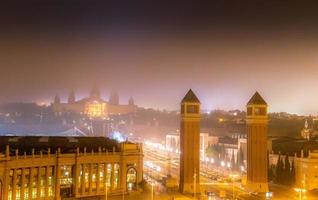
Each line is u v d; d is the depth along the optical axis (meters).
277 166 193.62
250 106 178.25
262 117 177.12
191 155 169.38
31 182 141.00
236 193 169.00
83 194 155.50
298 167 182.75
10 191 134.62
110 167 163.62
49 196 147.25
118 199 152.25
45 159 145.75
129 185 167.88
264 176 174.62
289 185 185.50
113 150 164.50
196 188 167.50
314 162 176.88
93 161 158.50
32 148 152.50
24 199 138.88
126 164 166.25
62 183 151.75
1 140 157.38
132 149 168.25
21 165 137.25
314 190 173.00
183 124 170.88
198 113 171.75
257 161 175.12
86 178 157.62
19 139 160.62
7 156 131.88
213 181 199.62
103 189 161.00
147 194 162.88
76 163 153.75
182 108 171.75
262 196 163.50
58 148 152.25
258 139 176.62
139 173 169.38
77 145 164.25
